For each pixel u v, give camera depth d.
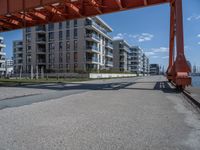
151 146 4.08
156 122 5.96
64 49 57.50
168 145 4.13
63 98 11.61
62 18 21.41
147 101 10.33
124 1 18.73
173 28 21.03
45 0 17.88
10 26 24.61
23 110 7.87
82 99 11.16
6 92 15.25
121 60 94.75
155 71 187.12
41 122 5.96
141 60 136.12
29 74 58.53
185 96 12.41
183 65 15.77
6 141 4.38
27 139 4.50
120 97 12.07
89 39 55.38
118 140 4.43
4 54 74.62
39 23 22.78
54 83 27.06
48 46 60.06
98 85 23.75
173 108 8.30
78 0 18.20
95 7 18.88
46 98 11.62
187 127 5.43
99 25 64.00
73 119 6.33
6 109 8.09
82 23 55.19
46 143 4.25
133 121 6.07
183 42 16.02
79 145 4.14
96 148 3.98
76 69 53.69
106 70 60.56
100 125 5.63
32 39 61.69
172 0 17.61
